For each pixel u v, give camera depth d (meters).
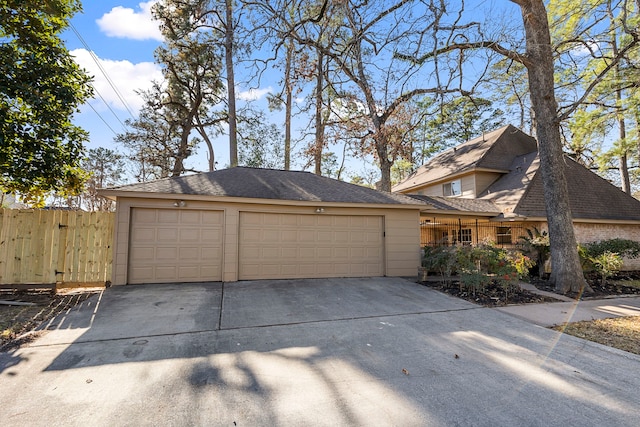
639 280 10.12
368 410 2.62
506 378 3.21
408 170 28.48
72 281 7.10
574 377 3.26
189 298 6.53
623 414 2.59
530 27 8.85
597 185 13.75
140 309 5.71
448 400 2.78
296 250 9.05
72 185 7.78
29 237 6.85
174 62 19.56
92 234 7.38
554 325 5.12
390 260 9.68
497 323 5.17
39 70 6.61
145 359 3.63
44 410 2.59
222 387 2.99
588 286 8.02
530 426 2.43
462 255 7.87
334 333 4.58
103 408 2.63
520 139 16.91
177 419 2.48
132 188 7.82
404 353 3.86
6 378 3.14
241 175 10.31
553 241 8.33
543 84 8.74
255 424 2.43
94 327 4.75
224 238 8.43
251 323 5.01
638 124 15.34
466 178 16.03
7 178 7.06
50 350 3.88
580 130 15.51
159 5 16.84
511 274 7.12
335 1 9.43
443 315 5.59
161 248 8.03
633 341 4.38
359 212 9.56
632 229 13.15
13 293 6.71
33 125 6.67
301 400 2.77
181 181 8.97
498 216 12.35
